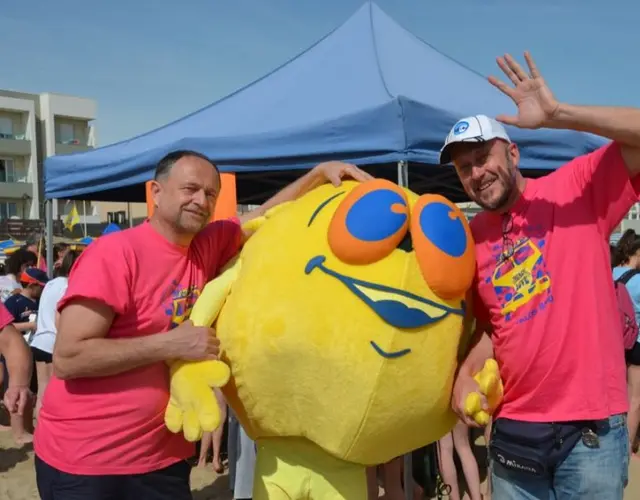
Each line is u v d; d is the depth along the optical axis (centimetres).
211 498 427
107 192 631
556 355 214
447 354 203
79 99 4175
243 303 212
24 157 3962
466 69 581
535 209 223
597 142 485
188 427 200
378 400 196
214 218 398
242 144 403
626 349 471
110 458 211
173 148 423
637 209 2589
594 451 214
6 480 480
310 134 391
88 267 208
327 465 219
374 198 207
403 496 360
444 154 233
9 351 297
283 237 220
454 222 208
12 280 704
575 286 215
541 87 205
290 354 202
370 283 198
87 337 204
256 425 220
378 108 371
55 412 215
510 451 226
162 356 203
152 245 220
